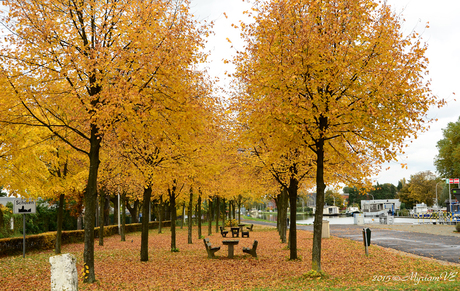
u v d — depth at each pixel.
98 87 9.92
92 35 9.95
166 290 8.70
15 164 12.28
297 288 8.25
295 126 8.86
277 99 9.02
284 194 21.94
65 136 11.19
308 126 9.29
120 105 8.40
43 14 9.24
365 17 9.37
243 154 14.34
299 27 9.15
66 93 9.58
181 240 26.30
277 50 9.31
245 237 27.28
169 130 10.26
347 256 13.90
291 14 9.28
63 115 11.41
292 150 12.26
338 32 8.89
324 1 9.38
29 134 11.95
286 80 8.60
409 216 75.25
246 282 9.45
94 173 9.86
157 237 29.73
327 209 111.69
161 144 10.46
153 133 9.90
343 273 10.24
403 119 9.05
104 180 19.25
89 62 8.45
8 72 8.88
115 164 15.26
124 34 9.91
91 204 9.71
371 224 40.94
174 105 9.82
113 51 9.20
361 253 14.66
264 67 9.39
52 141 12.92
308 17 9.17
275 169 14.20
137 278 10.39
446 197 68.50
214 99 10.89
